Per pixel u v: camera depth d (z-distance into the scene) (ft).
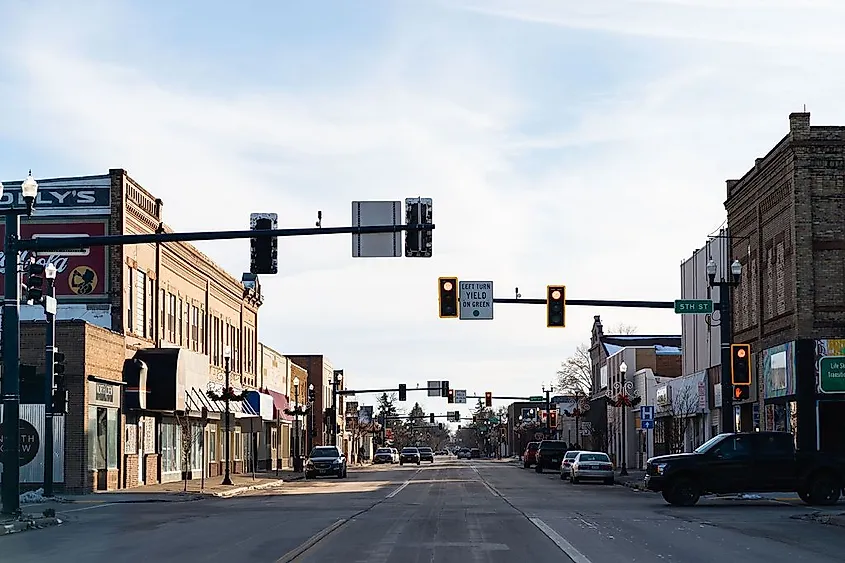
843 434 129.18
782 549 62.80
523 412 472.44
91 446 131.44
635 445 254.68
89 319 146.72
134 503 115.24
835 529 76.59
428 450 416.05
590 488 153.28
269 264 86.17
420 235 84.94
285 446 283.18
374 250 85.71
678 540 68.28
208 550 63.77
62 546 67.72
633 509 100.12
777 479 103.24
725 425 117.70
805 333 130.52
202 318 193.26
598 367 327.26
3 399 88.28
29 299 96.84
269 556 59.98
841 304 130.82
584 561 56.34
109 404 138.21
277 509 103.50
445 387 293.43
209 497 127.24
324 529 77.97
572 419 374.43
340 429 371.76
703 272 182.29
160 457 160.97
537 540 68.69
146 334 158.71
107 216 147.43
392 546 65.26
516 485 164.14
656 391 221.87
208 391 165.17
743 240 157.89
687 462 103.86
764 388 144.97
